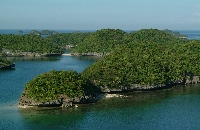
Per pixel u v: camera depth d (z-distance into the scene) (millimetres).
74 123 87625
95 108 101625
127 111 99688
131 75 123688
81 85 105500
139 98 115875
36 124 86000
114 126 86125
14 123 86250
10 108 98875
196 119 93125
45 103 98625
